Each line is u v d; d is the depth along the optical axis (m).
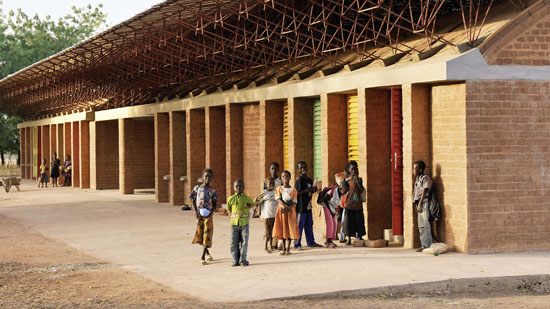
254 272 11.91
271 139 20.66
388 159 15.97
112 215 23.16
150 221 21.05
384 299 10.05
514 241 13.70
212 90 24.61
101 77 32.75
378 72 15.23
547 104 13.87
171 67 25.92
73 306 9.55
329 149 17.31
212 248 15.24
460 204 13.66
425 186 13.90
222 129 24.36
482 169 13.54
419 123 14.36
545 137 13.84
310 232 15.00
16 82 40.53
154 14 19.50
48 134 47.75
